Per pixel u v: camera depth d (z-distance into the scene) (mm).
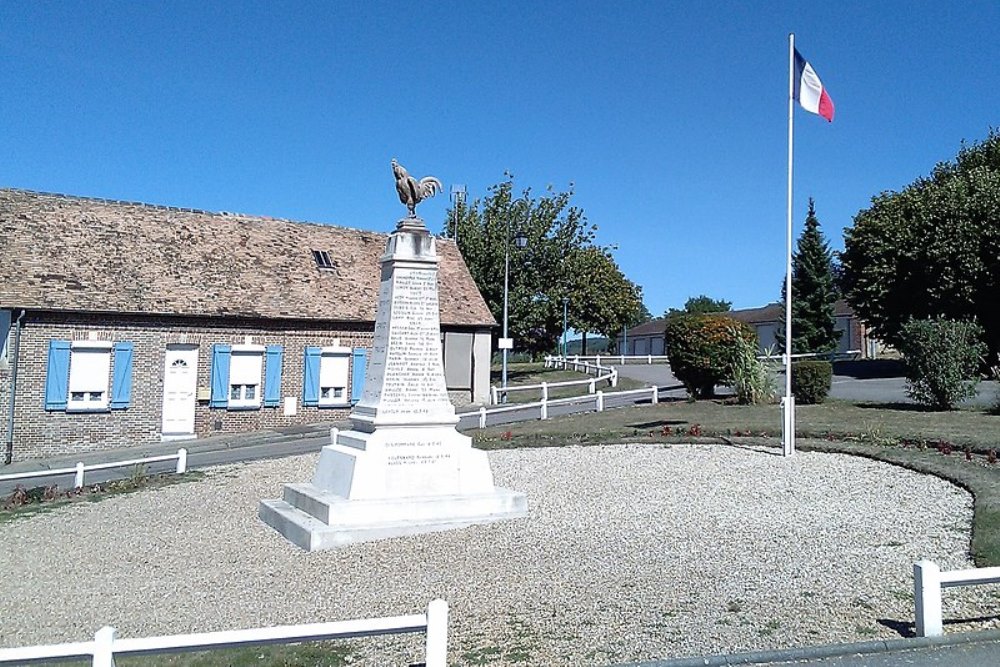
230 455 22203
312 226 33281
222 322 27438
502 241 46656
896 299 40469
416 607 8133
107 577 10102
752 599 7863
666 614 7504
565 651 6652
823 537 10281
